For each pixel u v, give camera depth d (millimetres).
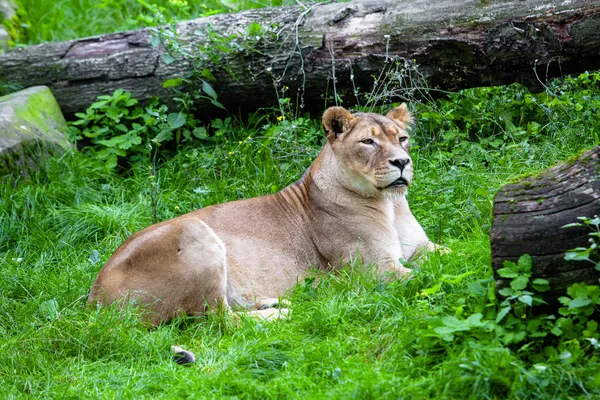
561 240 7648
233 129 14758
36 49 15773
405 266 10516
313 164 11125
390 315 9008
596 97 13977
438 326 7898
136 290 9695
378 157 10320
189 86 14820
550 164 12492
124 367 8680
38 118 14703
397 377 7590
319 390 7637
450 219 11469
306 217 10883
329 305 9297
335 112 10625
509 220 7875
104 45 15492
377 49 13602
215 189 13156
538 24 12555
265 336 8945
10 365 8828
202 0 19094
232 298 10266
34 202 13148
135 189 13719
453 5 13156
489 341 7629
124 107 15031
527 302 7469
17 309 10414
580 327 7555
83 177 13945
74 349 9055
